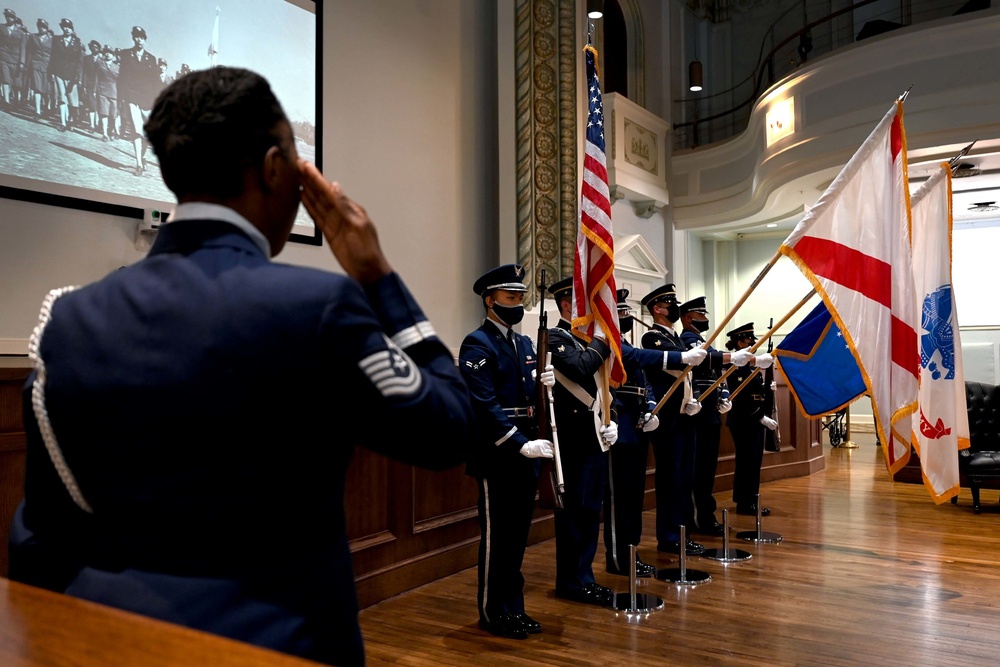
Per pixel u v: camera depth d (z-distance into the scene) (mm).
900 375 2938
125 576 724
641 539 4898
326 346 747
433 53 5355
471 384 3180
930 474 3539
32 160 3227
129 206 3576
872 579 3893
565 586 3613
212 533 726
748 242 11602
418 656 2871
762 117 8570
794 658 2822
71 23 3393
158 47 3734
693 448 4695
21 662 550
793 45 10867
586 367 3447
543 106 6039
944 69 6875
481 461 3168
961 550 4508
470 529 4238
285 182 878
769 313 11414
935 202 3680
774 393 5828
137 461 737
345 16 4703
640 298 9188
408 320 875
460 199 5516
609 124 8680
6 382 2590
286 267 796
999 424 6152
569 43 6238
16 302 3168
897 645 2951
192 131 820
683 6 11023
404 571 3723
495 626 3117
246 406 733
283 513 753
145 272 808
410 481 3818
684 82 10914
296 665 542
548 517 4871
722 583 3842
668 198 9875
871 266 3043
